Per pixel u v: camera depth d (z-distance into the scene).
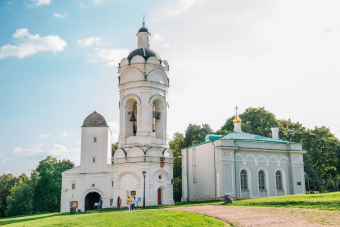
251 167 50.19
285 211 25.06
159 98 43.38
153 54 44.38
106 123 68.12
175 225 21.12
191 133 82.12
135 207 38.81
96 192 65.75
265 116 79.50
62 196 64.81
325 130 80.56
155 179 40.66
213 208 30.22
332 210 24.09
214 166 49.12
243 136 53.00
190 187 54.91
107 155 66.75
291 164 53.25
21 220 36.94
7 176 122.50
